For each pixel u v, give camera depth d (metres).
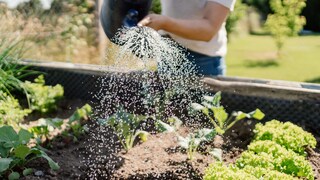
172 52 2.81
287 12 8.25
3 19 3.97
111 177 2.27
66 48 5.36
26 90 3.27
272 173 2.00
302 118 2.77
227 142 2.63
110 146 2.62
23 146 2.16
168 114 2.91
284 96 2.77
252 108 2.85
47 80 3.39
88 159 2.46
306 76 7.14
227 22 8.06
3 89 3.33
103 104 3.17
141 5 2.59
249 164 2.18
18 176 2.17
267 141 2.33
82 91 3.30
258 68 7.58
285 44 9.27
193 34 2.68
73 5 5.38
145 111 2.98
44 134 2.64
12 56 3.38
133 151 2.55
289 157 2.19
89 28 5.46
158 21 2.58
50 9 5.18
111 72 3.05
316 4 11.77
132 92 3.01
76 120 2.77
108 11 2.62
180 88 2.91
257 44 9.29
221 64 3.15
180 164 2.39
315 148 2.58
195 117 2.88
